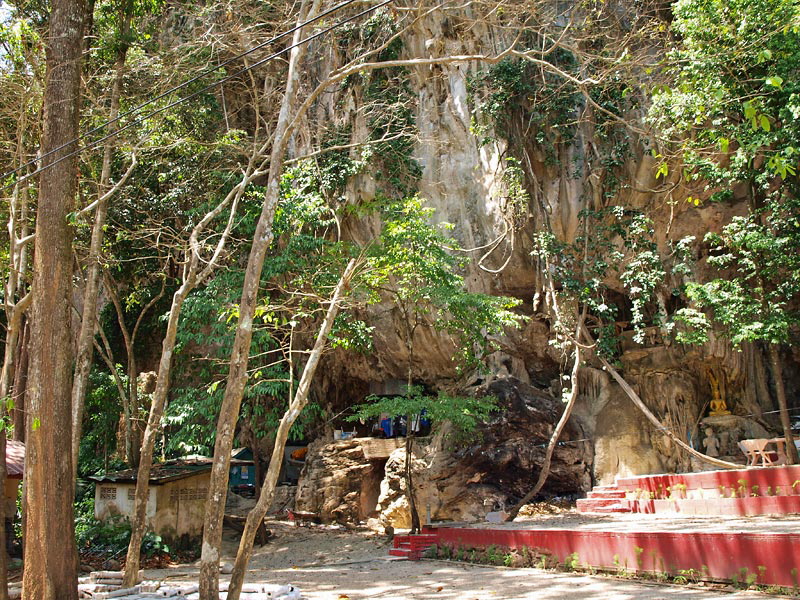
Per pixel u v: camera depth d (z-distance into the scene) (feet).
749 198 56.39
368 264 49.37
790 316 52.08
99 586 37.73
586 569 36.37
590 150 65.67
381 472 73.31
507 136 67.31
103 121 54.75
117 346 87.71
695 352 65.00
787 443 51.96
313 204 59.06
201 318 60.08
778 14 45.47
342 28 73.05
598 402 69.97
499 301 55.21
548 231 66.39
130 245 73.00
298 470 84.28
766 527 36.55
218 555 26.73
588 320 70.69
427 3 71.10
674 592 28.96
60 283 32.76
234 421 27.81
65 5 35.58
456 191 70.74
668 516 50.14
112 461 72.43
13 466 58.90
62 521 30.94
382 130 70.85
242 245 65.16
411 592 34.68
